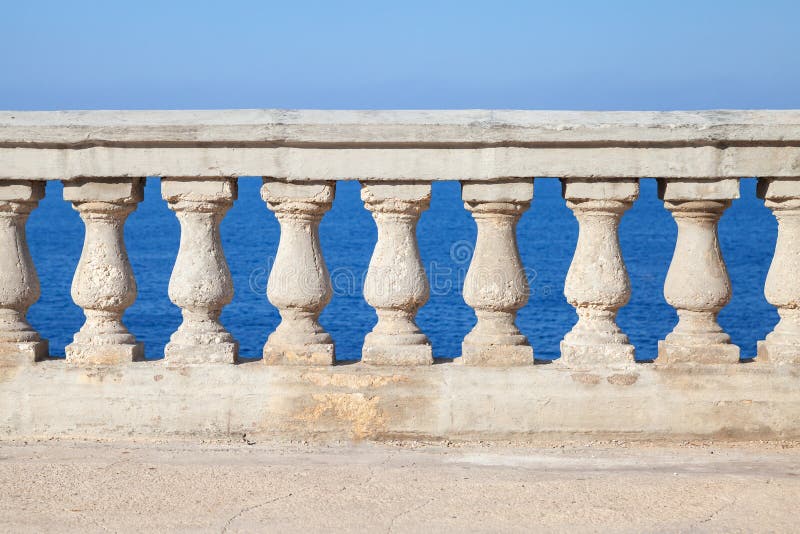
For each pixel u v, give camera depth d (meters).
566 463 6.56
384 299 7.11
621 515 5.52
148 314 23.12
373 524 5.39
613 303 7.11
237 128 6.83
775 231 63.16
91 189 7.04
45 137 6.89
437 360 7.32
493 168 6.91
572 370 7.07
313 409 7.06
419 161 6.93
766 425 7.09
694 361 7.11
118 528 5.34
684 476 6.23
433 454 6.78
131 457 6.62
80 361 7.14
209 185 7.00
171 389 7.08
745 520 5.45
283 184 6.97
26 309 7.39
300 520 5.45
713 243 7.15
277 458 6.62
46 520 5.45
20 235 7.26
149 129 6.85
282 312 7.18
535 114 6.93
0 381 7.12
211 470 6.31
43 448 6.87
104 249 7.14
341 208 104.50
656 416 7.08
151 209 102.44
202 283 7.08
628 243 54.56
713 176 6.93
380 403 7.05
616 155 6.92
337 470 6.34
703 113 6.96
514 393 7.06
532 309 24.09
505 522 5.42
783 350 7.13
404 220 7.09
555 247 51.12
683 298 7.12
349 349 18.41
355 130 6.83
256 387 7.07
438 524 5.39
